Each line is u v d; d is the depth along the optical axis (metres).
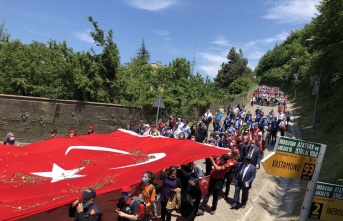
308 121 34.34
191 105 31.98
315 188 5.28
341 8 23.64
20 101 20.36
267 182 15.27
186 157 10.06
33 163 9.47
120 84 25.83
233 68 96.12
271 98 55.09
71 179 8.23
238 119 22.58
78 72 23.83
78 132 21.97
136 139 13.40
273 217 11.49
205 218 10.17
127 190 6.75
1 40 34.38
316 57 28.91
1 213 5.78
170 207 8.45
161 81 33.88
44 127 21.02
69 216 6.58
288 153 5.15
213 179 10.33
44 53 28.66
